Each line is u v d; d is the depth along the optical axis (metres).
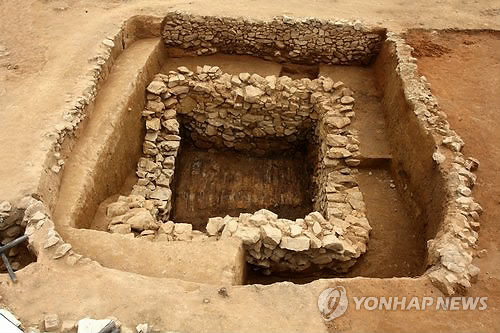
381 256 7.11
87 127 7.49
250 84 9.46
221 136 10.02
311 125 9.65
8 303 4.79
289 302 5.00
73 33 9.01
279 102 9.42
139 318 4.73
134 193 8.13
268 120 9.66
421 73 8.47
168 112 9.38
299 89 9.41
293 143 10.05
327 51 9.97
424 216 6.94
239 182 9.62
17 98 7.41
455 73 8.52
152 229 6.88
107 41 8.76
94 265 5.23
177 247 5.89
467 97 8.00
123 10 9.80
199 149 10.33
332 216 7.53
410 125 7.71
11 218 5.74
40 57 8.38
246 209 9.07
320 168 8.92
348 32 9.63
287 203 9.27
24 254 5.80
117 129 7.79
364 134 8.74
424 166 7.15
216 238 6.64
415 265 6.85
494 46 9.20
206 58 10.35
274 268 6.91
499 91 8.14
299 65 10.34
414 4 10.41
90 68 8.11
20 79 7.86
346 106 9.09
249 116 9.62
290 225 6.82
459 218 5.95
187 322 4.72
